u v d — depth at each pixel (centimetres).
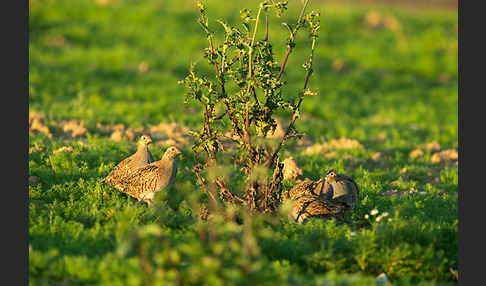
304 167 2325
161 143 2522
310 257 1330
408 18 7450
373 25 7031
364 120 4000
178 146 2494
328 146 2798
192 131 1619
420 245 1405
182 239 1374
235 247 1015
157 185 1722
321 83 4919
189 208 1658
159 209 1577
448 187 2127
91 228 1455
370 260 1331
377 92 5025
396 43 6531
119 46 5431
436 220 1673
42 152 2248
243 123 1595
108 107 3547
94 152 2247
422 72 5912
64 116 3147
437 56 6259
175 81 4534
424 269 1332
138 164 1867
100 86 4159
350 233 1483
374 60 5959
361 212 1767
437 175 2345
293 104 1566
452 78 5834
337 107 4272
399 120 4006
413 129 3553
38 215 1514
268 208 1602
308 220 1557
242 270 970
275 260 1333
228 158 1596
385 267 1331
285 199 1727
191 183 1933
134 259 1188
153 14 6481
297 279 1065
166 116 3425
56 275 1167
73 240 1355
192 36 5931
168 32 6019
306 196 1670
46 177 1903
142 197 1736
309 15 1541
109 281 1123
